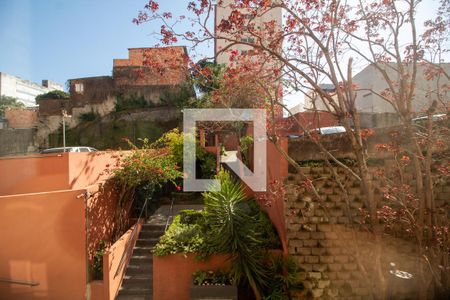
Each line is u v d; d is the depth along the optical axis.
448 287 3.88
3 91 34.81
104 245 6.23
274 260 5.17
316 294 4.93
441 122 4.32
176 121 20.03
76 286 5.52
